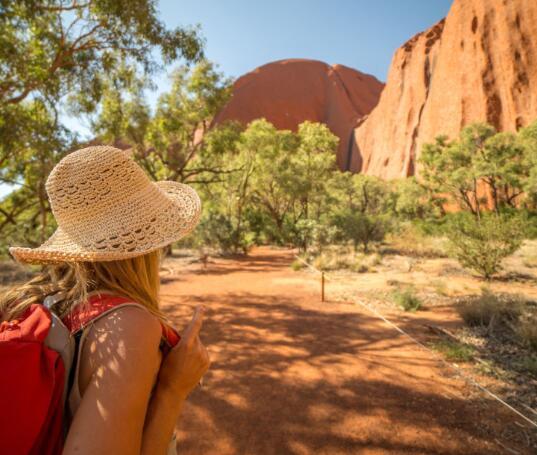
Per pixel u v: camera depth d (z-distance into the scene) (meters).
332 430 2.84
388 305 6.90
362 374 3.86
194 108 16.78
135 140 15.88
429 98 44.50
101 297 0.58
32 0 7.05
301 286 9.14
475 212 28.45
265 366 4.09
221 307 7.03
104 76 10.23
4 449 0.45
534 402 3.23
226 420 2.99
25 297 0.65
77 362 0.52
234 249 19.92
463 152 27.62
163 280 10.48
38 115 9.62
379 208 31.70
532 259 11.70
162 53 8.63
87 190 0.67
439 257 13.82
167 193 0.91
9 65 7.81
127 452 0.46
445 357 4.30
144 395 0.50
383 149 58.47
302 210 31.47
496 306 5.76
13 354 0.47
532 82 30.77
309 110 80.81
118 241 0.65
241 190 26.16
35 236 14.24
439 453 2.55
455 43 39.69
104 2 7.45
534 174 22.30
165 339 0.64
